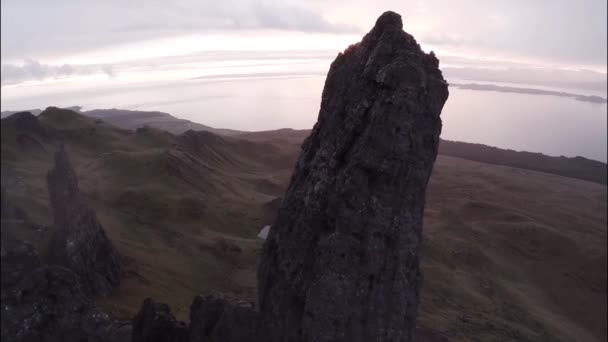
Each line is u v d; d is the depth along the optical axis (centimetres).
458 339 4688
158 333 2248
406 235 1833
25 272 1959
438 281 6462
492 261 7825
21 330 1853
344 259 1766
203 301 2202
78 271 3086
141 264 4509
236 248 6184
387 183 1781
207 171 9519
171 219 6750
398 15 1977
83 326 2077
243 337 1980
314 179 1933
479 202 10769
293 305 1870
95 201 6325
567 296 7262
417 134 1792
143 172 8019
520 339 5209
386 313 1822
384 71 1788
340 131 1897
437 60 1944
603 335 6384
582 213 11519
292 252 1920
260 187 10588
